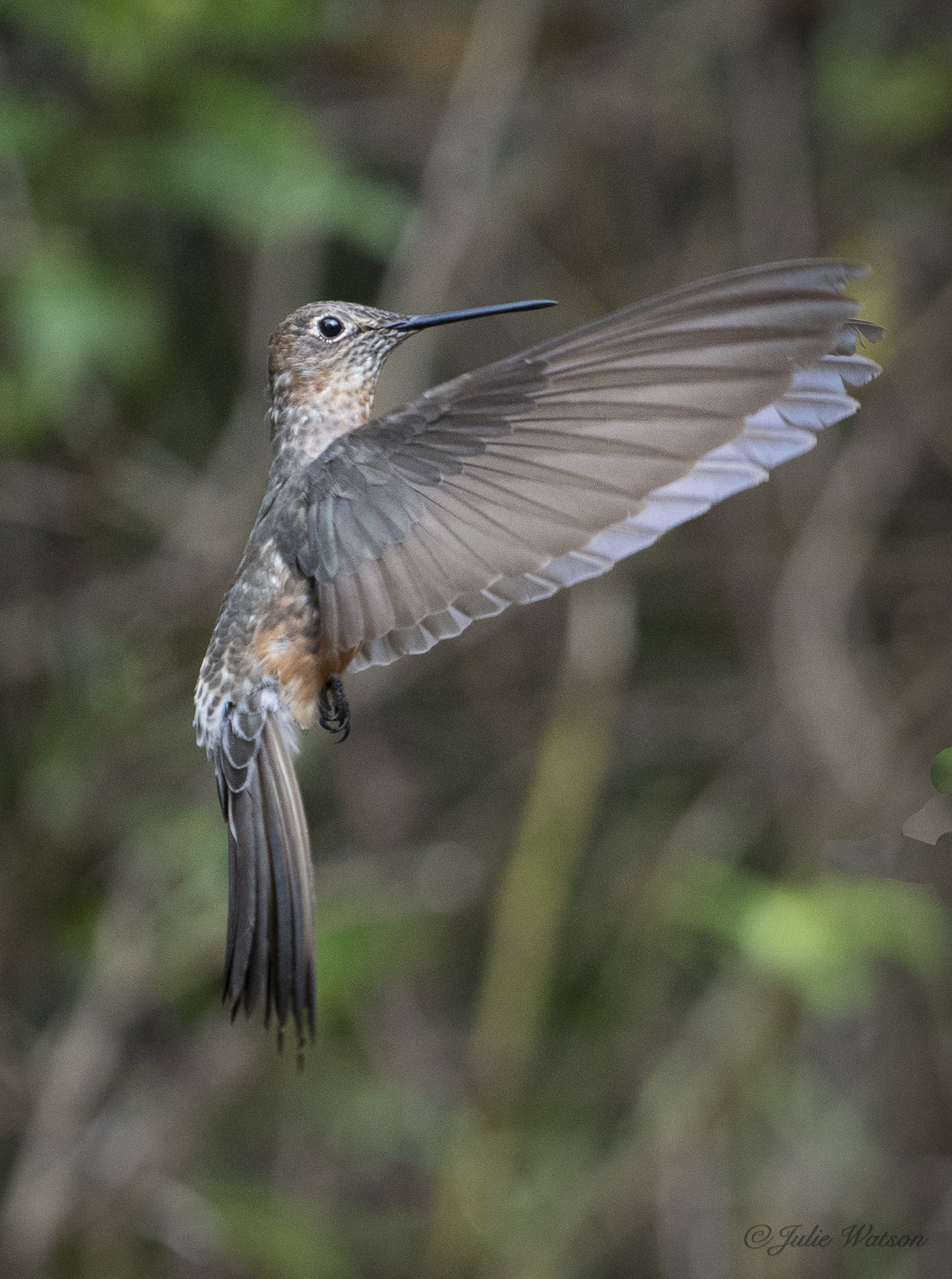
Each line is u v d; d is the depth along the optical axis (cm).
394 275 1008
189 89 752
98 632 980
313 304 521
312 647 492
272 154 759
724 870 906
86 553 1000
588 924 1139
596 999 1130
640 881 1120
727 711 1134
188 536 986
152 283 956
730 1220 1062
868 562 1123
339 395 514
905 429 1098
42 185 765
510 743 1120
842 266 364
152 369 954
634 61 1071
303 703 493
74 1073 966
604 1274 1086
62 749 959
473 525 438
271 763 486
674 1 1084
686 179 1114
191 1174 1058
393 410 455
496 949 1060
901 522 1139
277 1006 450
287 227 843
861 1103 1084
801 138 1091
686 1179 1065
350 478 459
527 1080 1120
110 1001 964
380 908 1009
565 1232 1054
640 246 1105
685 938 1103
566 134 1075
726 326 377
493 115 997
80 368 781
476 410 436
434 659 1105
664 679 1152
